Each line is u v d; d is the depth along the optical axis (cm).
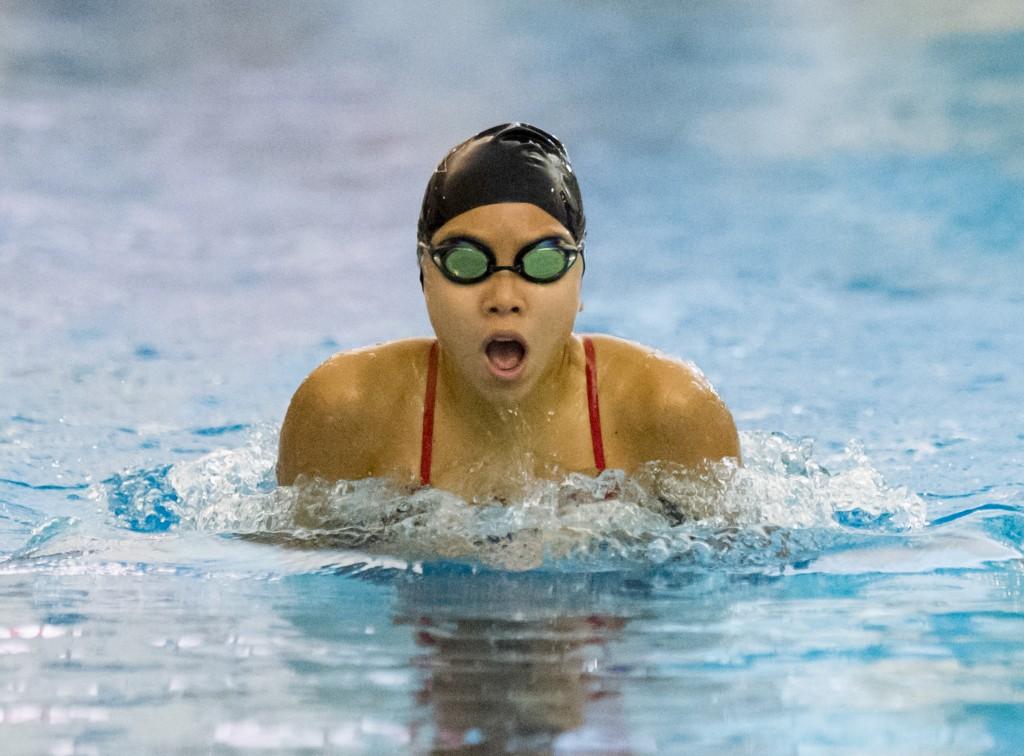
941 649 809
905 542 1117
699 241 2966
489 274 1062
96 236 2917
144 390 1916
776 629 854
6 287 2503
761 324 2355
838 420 1778
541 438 1166
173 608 902
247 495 1218
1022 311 2397
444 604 916
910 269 2711
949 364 2073
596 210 3247
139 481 1398
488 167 1080
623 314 2434
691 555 1059
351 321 2370
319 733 657
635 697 712
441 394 1180
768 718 684
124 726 668
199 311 2412
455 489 1168
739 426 1755
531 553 1055
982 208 3147
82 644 812
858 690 727
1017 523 1210
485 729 663
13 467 1516
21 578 994
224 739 650
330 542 1098
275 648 805
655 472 1163
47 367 2020
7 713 688
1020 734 662
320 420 1170
